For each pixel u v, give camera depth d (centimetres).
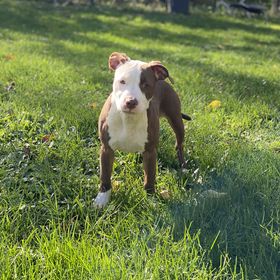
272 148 222
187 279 123
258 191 167
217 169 192
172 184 183
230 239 141
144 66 155
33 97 267
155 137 167
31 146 201
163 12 855
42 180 175
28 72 335
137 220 157
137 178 186
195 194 169
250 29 721
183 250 133
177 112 194
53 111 242
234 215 152
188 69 384
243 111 270
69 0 909
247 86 330
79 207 159
